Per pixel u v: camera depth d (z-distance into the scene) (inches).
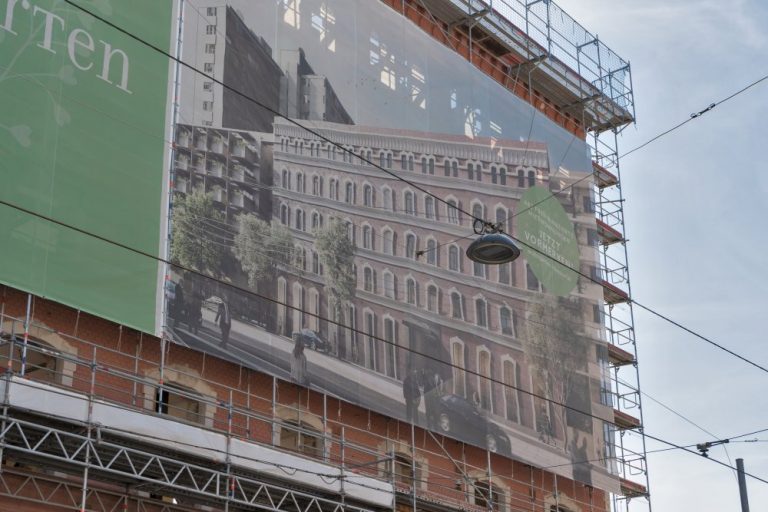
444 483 1428.4
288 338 1241.4
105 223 1088.8
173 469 1050.1
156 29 1194.0
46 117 1069.1
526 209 1630.2
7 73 1053.2
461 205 1526.8
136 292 1095.6
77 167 1080.8
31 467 1018.7
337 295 1315.2
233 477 1047.6
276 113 1226.0
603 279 1972.2
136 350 1144.2
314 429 1289.4
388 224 1413.6
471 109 1600.6
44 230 1039.6
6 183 1024.9
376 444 1358.3
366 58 1460.4
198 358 1200.2
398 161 1460.4
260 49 1314.0
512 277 1566.2
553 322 1606.8
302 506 1158.3
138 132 1143.0
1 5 1065.5
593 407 1616.6
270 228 1261.1
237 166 1246.9
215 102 1241.4
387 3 1593.3
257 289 1225.4
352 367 1302.9
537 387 1539.1
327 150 1364.4
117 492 1061.8
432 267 1453.0
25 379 926.4
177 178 1179.9
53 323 1083.3
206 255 1182.3
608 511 1686.8
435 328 1424.7
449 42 1707.7
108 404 970.1
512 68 1825.8
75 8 1122.7
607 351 1696.6
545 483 1576.0
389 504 1186.6
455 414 1409.9
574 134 1913.1
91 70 1119.6
